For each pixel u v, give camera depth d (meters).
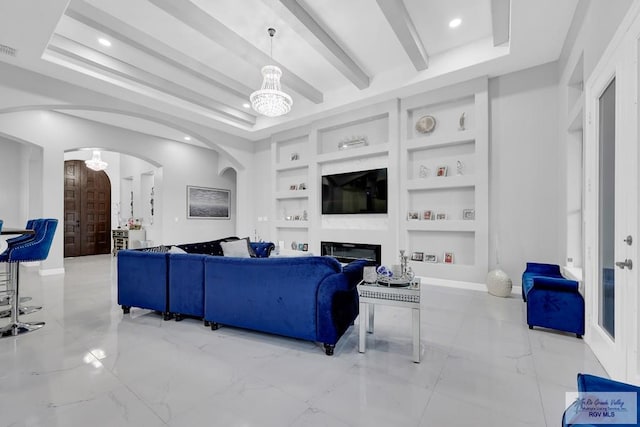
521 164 4.10
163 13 3.32
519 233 4.11
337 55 3.94
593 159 2.40
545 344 2.50
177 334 2.74
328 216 5.98
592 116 2.42
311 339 2.38
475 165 4.32
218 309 2.78
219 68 4.55
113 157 9.43
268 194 7.39
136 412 1.62
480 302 3.71
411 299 2.22
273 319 2.53
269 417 1.59
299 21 3.22
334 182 5.83
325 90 5.37
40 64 3.88
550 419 1.56
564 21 3.14
